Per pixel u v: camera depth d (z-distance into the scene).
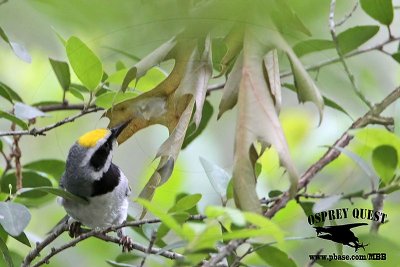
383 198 9.15
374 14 9.51
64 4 5.46
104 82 9.91
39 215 15.29
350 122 11.20
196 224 5.99
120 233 10.95
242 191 7.01
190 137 11.20
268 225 5.86
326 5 5.88
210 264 6.91
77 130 14.74
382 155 7.08
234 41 7.59
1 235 9.89
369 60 13.91
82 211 10.81
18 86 15.20
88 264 14.09
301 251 10.67
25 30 10.08
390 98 8.19
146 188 8.27
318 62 9.60
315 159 14.41
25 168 11.88
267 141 7.04
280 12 6.45
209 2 5.88
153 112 8.74
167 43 7.72
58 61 10.58
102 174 10.61
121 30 5.72
